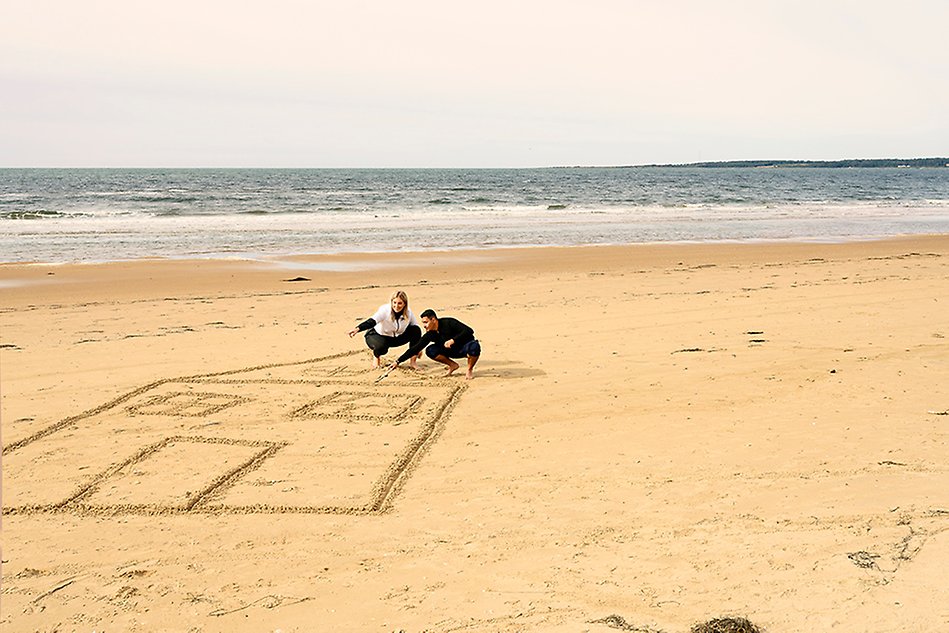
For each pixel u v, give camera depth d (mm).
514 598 3768
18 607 3904
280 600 3906
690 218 36281
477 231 29094
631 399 7395
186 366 9055
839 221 35312
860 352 8891
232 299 14641
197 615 3785
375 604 3807
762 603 3521
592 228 30672
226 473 5820
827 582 3656
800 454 5715
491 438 6457
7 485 5633
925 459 5484
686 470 5508
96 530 4883
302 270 18891
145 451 6316
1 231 27781
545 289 15406
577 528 4605
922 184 93250
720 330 10500
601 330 10758
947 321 10695
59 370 8969
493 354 9453
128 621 3748
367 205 43531
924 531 4176
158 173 146500
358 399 7691
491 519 4824
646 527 4555
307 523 4918
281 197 50594
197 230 28797
